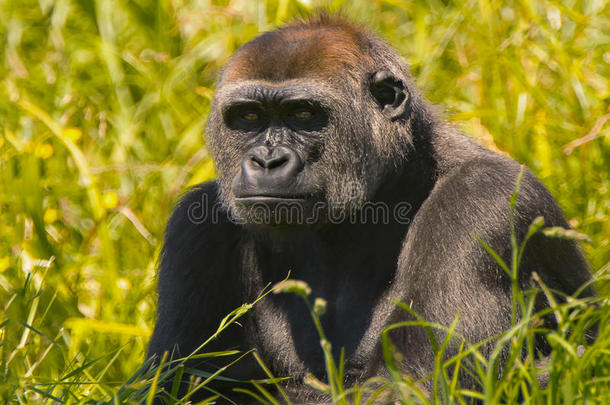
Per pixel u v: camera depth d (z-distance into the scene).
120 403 14.14
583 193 24.45
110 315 21.94
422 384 14.55
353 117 16.59
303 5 27.94
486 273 15.23
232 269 17.69
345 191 16.59
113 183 27.06
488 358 14.80
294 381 17.00
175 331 16.97
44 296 21.58
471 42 28.14
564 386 12.33
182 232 17.56
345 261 17.25
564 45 27.77
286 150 16.12
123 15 30.33
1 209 24.81
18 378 15.26
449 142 17.42
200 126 27.31
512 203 13.53
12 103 28.06
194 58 28.66
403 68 17.91
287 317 17.39
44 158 26.81
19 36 30.50
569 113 26.52
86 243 24.48
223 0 30.17
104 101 28.95
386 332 14.40
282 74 16.55
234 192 15.98
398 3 29.05
